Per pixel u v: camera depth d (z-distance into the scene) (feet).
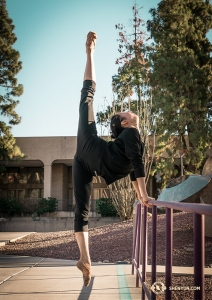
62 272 17.87
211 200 29.71
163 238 25.71
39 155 96.27
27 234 49.16
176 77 81.25
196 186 29.86
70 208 107.45
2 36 91.30
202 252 4.50
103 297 11.89
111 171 9.20
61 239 35.76
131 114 9.71
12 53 89.25
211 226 26.14
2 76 87.10
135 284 14.03
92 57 10.30
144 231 10.71
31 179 110.11
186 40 89.30
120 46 88.63
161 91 80.84
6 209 92.53
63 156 95.66
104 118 51.26
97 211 83.66
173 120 77.92
